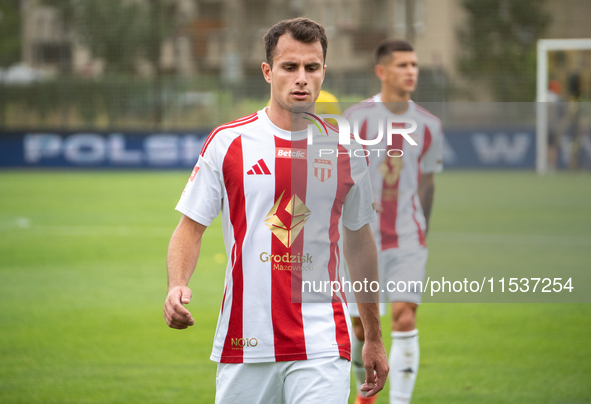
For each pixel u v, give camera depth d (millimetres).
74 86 41281
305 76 4387
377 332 4730
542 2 45406
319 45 4441
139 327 10875
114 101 41188
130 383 8305
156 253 17359
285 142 4453
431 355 9359
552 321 11109
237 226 4469
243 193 4430
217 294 13180
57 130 39031
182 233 4617
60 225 21797
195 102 40844
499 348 9656
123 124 41188
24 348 9758
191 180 4621
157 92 40906
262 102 40438
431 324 10992
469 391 7938
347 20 49625
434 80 40250
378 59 7809
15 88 41531
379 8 49375
